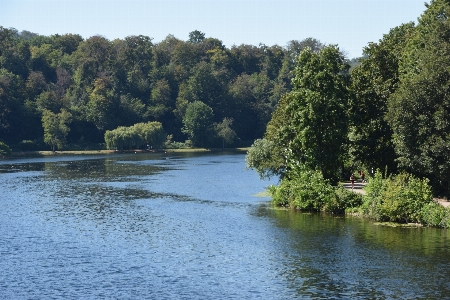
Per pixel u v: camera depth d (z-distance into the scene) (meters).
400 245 50.06
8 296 38.22
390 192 60.66
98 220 63.53
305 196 69.19
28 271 43.62
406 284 39.69
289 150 77.06
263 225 59.75
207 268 44.16
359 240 52.22
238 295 38.06
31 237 54.88
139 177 111.88
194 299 37.41
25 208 71.94
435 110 63.66
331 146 73.06
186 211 69.38
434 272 42.22
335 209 67.25
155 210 70.31
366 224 59.41
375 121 74.75
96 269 44.09
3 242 52.78
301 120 72.06
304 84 72.69
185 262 45.88
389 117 66.44
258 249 49.72
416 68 68.75
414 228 57.09
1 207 72.69
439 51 65.62
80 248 50.53
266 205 74.06
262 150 83.50
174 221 62.69
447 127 62.38
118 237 54.81
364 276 41.56
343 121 71.88
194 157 179.88
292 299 37.19
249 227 58.84
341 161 78.44
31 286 40.16
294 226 59.03
